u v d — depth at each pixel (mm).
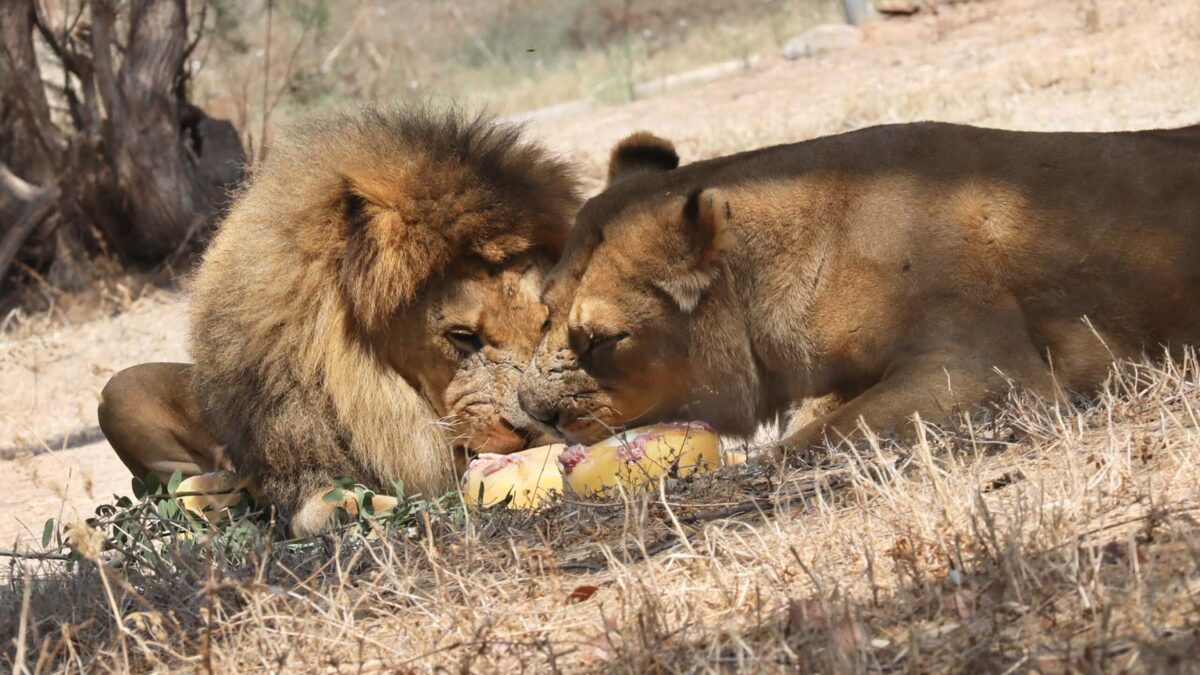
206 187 27906
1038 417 9016
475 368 11844
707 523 8391
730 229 10047
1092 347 9938
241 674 7527
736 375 10414
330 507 11656
